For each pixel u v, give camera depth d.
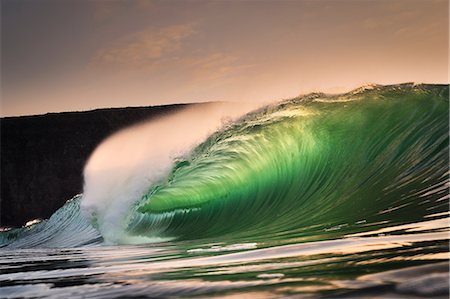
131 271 4.71
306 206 10.20
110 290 3.53
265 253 5.01
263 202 11.23
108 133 51.44
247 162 12.11
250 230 9.23
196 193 12.40
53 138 51.09
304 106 12.98
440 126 10.16
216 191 12.10
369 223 6.64
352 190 9.93
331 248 4.75
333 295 2.71
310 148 11.65
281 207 10.78
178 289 3.31
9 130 50.69
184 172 13.09
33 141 50.66
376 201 8.51
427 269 3.10
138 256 6.59
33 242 20.69
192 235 11.08
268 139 12.25
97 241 13.98
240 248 5.95
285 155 11.84
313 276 3.33
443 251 3.79
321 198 10.20
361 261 3.75
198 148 13.50
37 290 3.90
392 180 9.74
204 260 5.04
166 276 4.04
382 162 10.39
